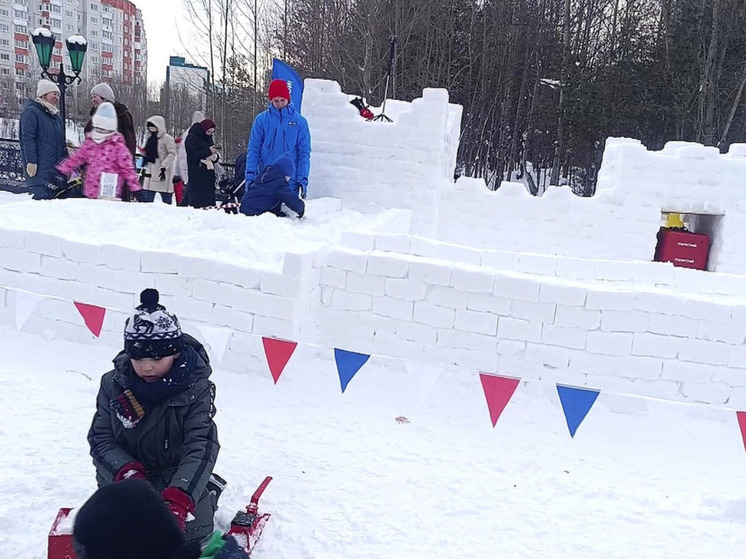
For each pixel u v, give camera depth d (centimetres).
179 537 196
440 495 373
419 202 1083
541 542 335
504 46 2925
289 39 2955
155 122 1077
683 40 2853
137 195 856
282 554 305
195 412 276
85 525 186
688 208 1152
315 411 475
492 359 533
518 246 1191
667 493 400
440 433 456
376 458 411
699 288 701
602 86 2825
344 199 1100
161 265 540
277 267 541
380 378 536
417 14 2691
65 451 382
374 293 550
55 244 557
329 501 356
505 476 404
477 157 2889
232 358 529
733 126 2906
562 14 3177
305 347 547
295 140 926
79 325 560
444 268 532
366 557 309
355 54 2672
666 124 2905
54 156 934
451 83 2869
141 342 257
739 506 373
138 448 277
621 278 716
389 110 1441
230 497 348
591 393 382
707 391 505
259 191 827
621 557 325
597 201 1162
